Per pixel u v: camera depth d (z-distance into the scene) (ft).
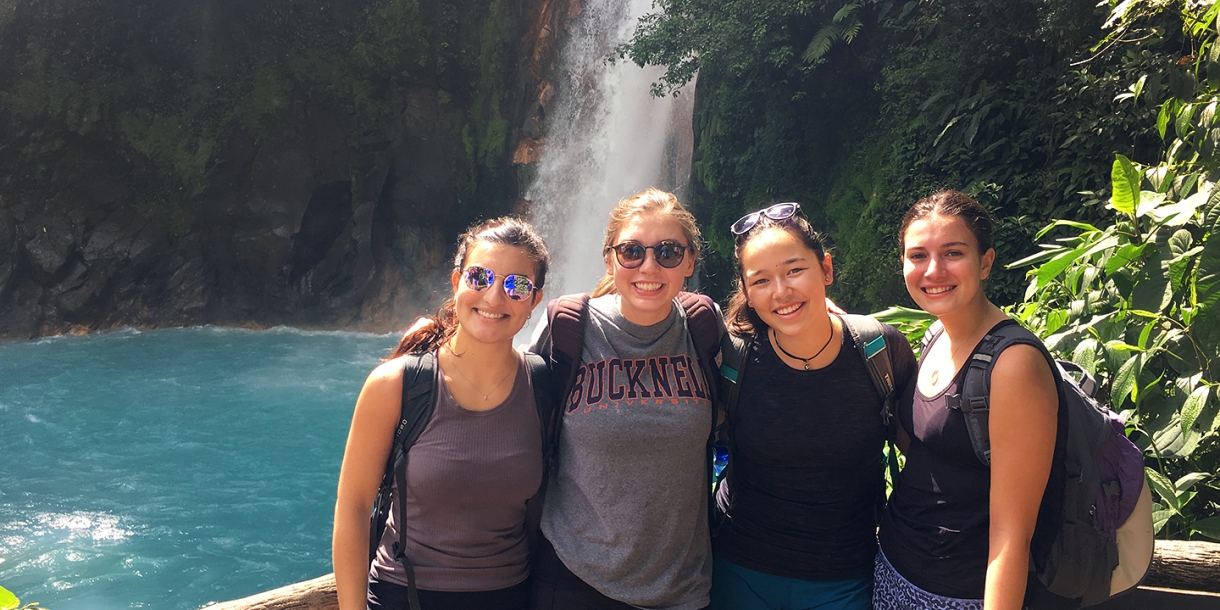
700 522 7.62
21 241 65.62
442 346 7.36
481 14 74.18
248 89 69.77
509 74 74.79
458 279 7.44
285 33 69.92
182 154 68.90
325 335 69.92
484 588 7.07
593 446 7.14
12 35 64.80
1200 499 10.90
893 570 7.29
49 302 66.69
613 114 71.77
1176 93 13.62
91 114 66.33
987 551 6.73
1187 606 7.54
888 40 46.03
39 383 51.01
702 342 7.74
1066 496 6.54
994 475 6.44
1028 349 6.39
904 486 7.34
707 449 7.79
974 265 6.84
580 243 72.84
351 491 7.09
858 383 7.47
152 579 25.93
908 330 11.65
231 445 39.63
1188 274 9.89
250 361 58.59
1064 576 6.55
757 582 7.84
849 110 49.55
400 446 7.08
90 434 41.04
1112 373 10.36
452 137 74.23
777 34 46.57
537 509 7.50
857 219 47.21
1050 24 32.37
